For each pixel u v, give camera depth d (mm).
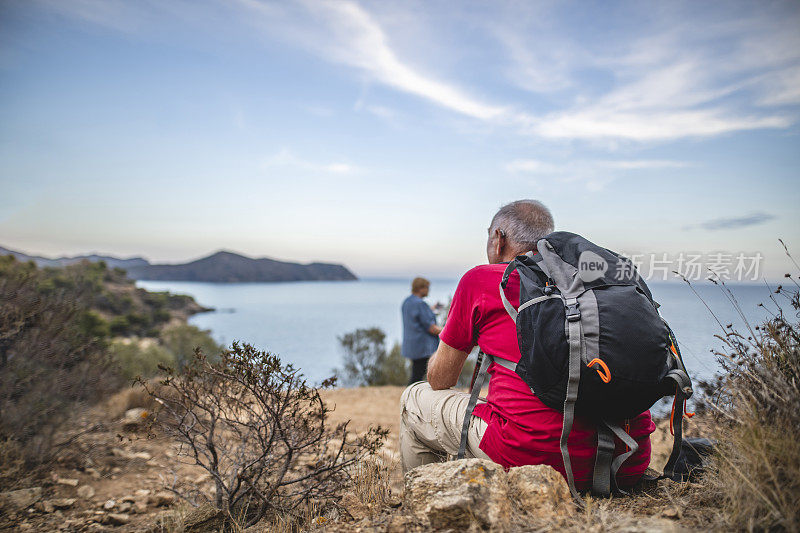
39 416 3775
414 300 6793
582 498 1842
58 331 4223
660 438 3152
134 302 51406
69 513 2910
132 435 4090
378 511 2156
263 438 2496
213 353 11898
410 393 2514
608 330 1557
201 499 2961
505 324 1894
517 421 1816
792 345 1838
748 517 1499
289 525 2252
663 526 1505
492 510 1652
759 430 1617
